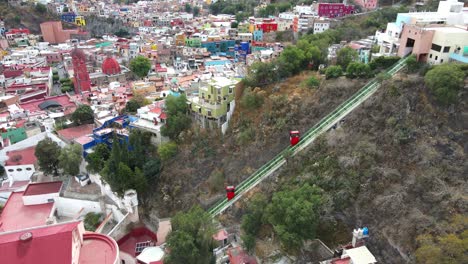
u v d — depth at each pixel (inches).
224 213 2935.5
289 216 2278.5
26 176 3850.9
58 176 3784.5
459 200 2039.9
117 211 3253.0
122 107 4539.9
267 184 2864.2
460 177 2180.1
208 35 7628.0
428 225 2014.0
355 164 2514.8
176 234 2410.2
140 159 3444.9
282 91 3449.8
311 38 5039.4
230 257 2573.8
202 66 6294.3
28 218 3166.8
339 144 2716.5
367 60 4045.3
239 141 3297.2
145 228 3243.1
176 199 3248.0
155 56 7076.8
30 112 4672.7
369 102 2775.6
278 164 2957.7
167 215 3203.7
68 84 6264.8
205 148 3430.1
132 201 3134.8
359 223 2319.1
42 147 3558.1
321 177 2620.6
